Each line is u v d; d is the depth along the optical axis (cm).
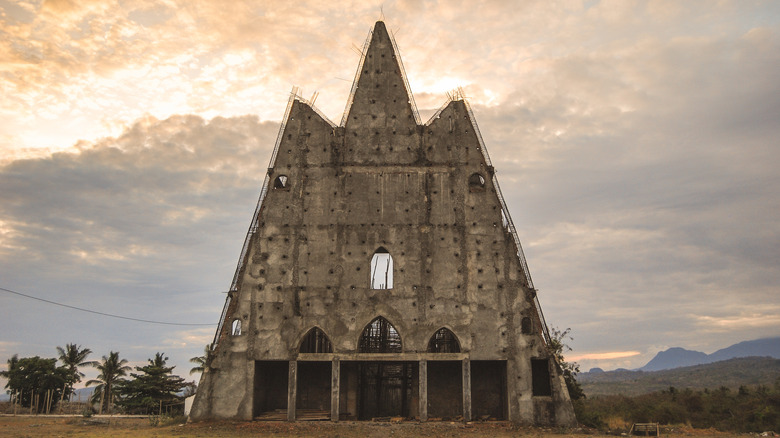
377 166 4528
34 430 3959
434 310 4250
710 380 14588
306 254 4353
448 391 4431
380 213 4431
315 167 4528
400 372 4694
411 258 4347
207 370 4172
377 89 4703
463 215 4441
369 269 4328
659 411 5091
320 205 4453
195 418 4081
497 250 4378
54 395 7362
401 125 4616
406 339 4197
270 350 4184
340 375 4369
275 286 4300
